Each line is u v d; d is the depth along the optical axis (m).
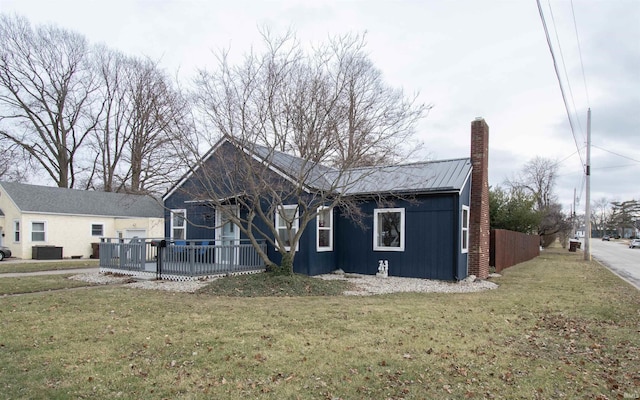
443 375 4.75
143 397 4.05
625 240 89.50
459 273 13.10
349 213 13.47
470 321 7.33
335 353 5.39
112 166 35.75
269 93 11.05
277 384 4.40
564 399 4.22
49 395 4.06
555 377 4.78
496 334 6.52
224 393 4.17
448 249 13.10
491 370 4.95
